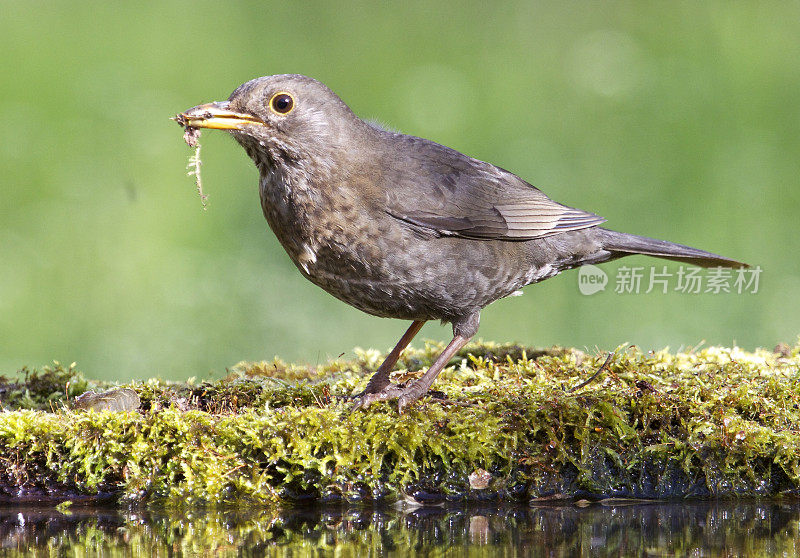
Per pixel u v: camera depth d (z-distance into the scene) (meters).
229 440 6.79
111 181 16.31
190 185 16.41
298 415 6.82
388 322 13.70
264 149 7.51
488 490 6.88
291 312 13.73
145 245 15.23
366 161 7.59
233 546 5.88
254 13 21.00
